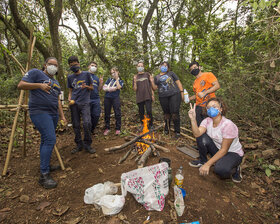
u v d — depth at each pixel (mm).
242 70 4012
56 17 6207
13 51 10141
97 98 4176
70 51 8859
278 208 2121
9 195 2279
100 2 6992
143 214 1869
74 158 3236
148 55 6258
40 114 2438
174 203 1923
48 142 2477
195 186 2309
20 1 7082
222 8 6914
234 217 1927
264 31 2754
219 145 2559
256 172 2805
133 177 1938
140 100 4258
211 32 6789
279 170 2709
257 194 2355
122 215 1858
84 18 8297
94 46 7656
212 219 1858
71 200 2154
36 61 7816
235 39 6082
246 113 4250
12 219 1894
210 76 3025
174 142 3760
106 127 4430
